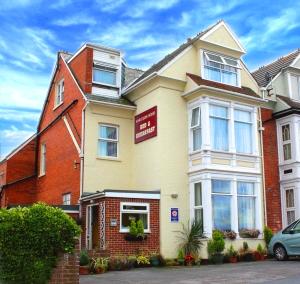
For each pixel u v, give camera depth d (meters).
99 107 21.34
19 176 25.80
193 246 18.66
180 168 19.86
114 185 21.08
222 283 12.21
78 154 21.03
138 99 21.75
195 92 19.92
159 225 18.81
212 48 21.50
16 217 10.30
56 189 23.19
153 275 14.48
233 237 19.28
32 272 10.15
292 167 21.98
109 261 16.36
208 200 18.91
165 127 19.89
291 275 13.25
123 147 21.64
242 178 20.25
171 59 20.61
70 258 10.70
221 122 20.25
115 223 17.81
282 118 22.86
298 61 24.81
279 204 22.06
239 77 21.94
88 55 22.05
